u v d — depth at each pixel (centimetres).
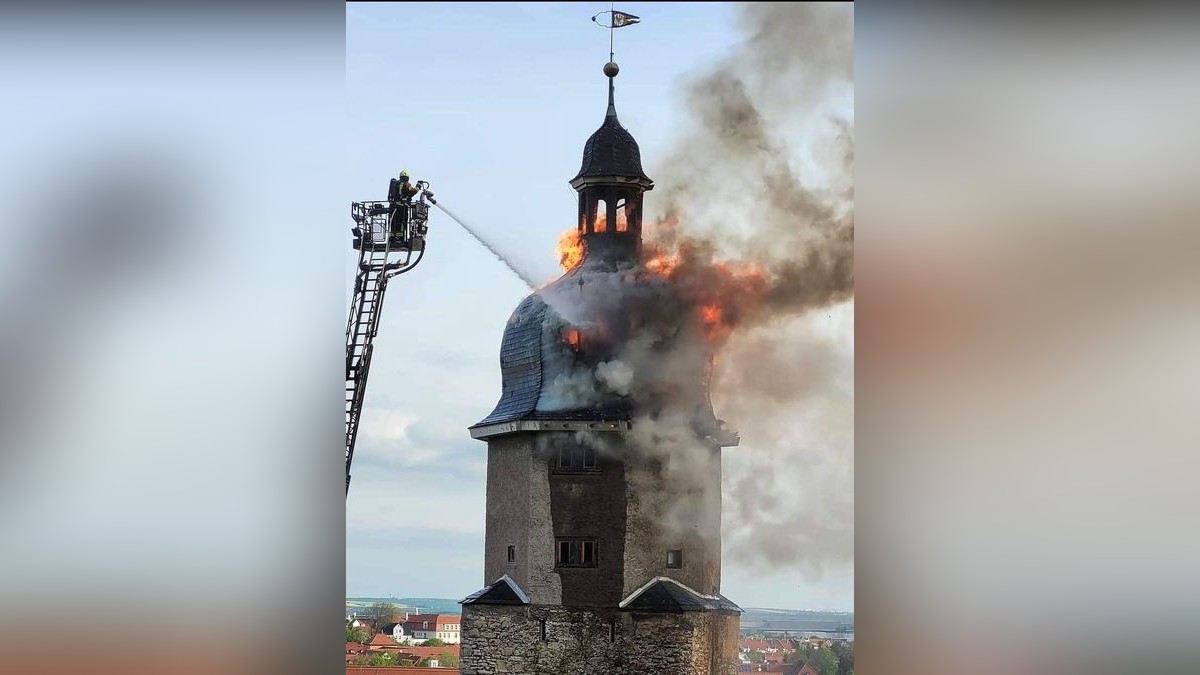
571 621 8600
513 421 8731
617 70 9200
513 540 8819
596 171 8925
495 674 8706
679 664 8519
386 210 9375
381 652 14600
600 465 8656
